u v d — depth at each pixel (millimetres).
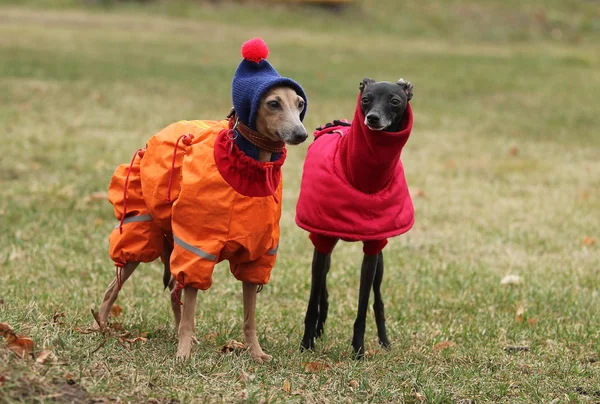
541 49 24984
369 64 19469
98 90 14188
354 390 4137
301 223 4746
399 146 4516
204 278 4223
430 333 5434
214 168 4195
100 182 8844
